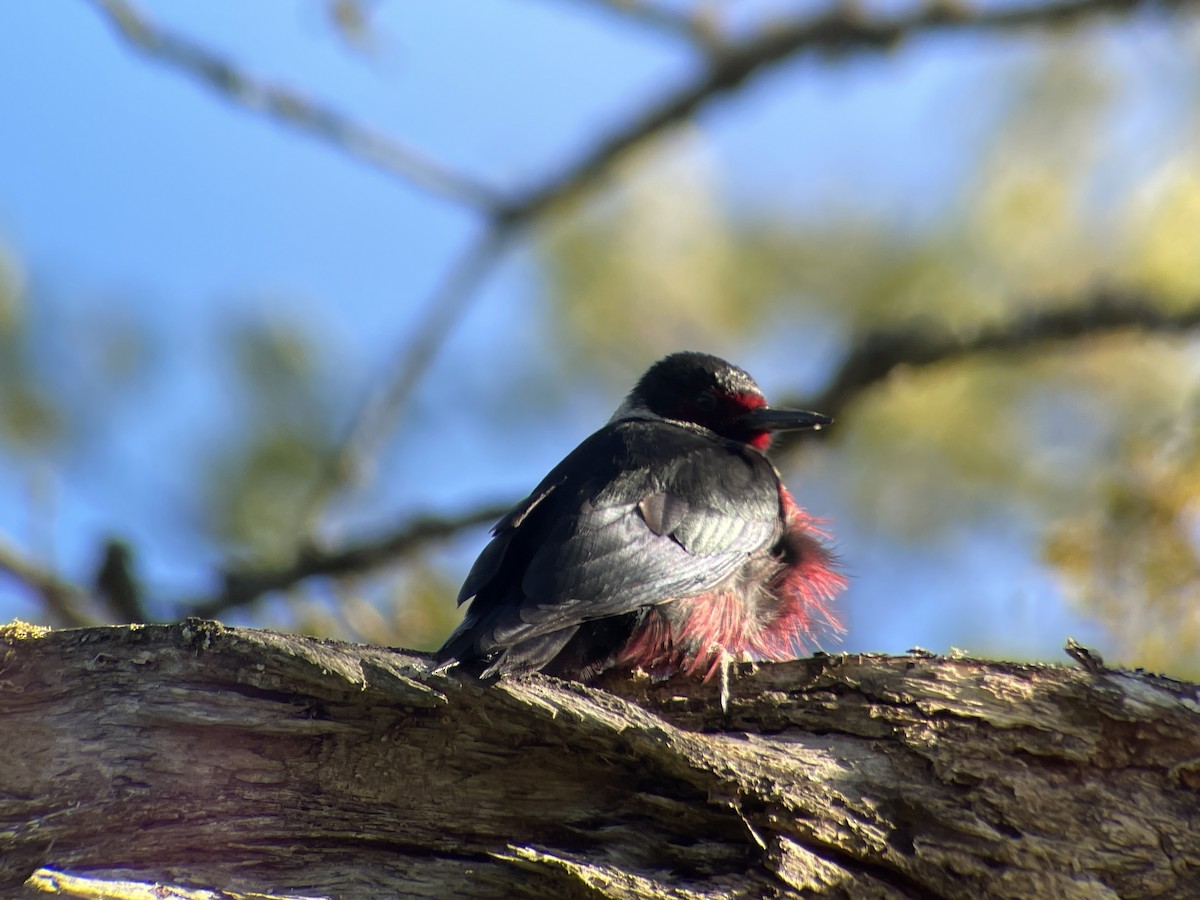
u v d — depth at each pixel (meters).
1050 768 7.95
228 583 13.40
